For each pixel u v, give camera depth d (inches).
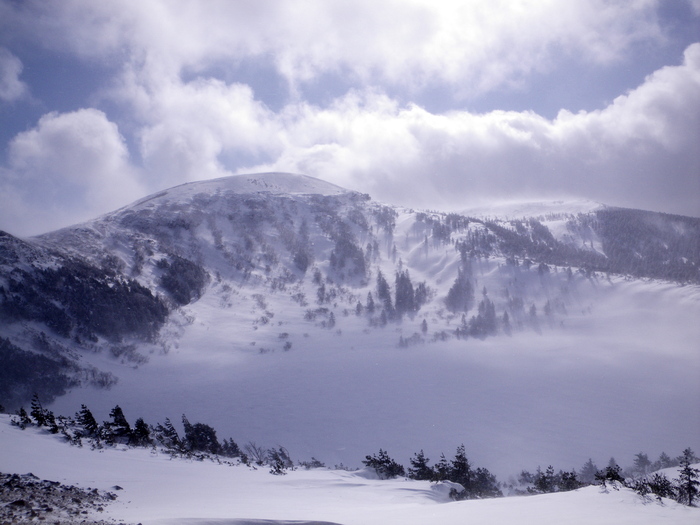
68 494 508.4
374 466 1190.9
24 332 5423.2
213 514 481.4
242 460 1189.1
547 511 481.4
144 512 470.9
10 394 4471.0
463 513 500.1
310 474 988.6
